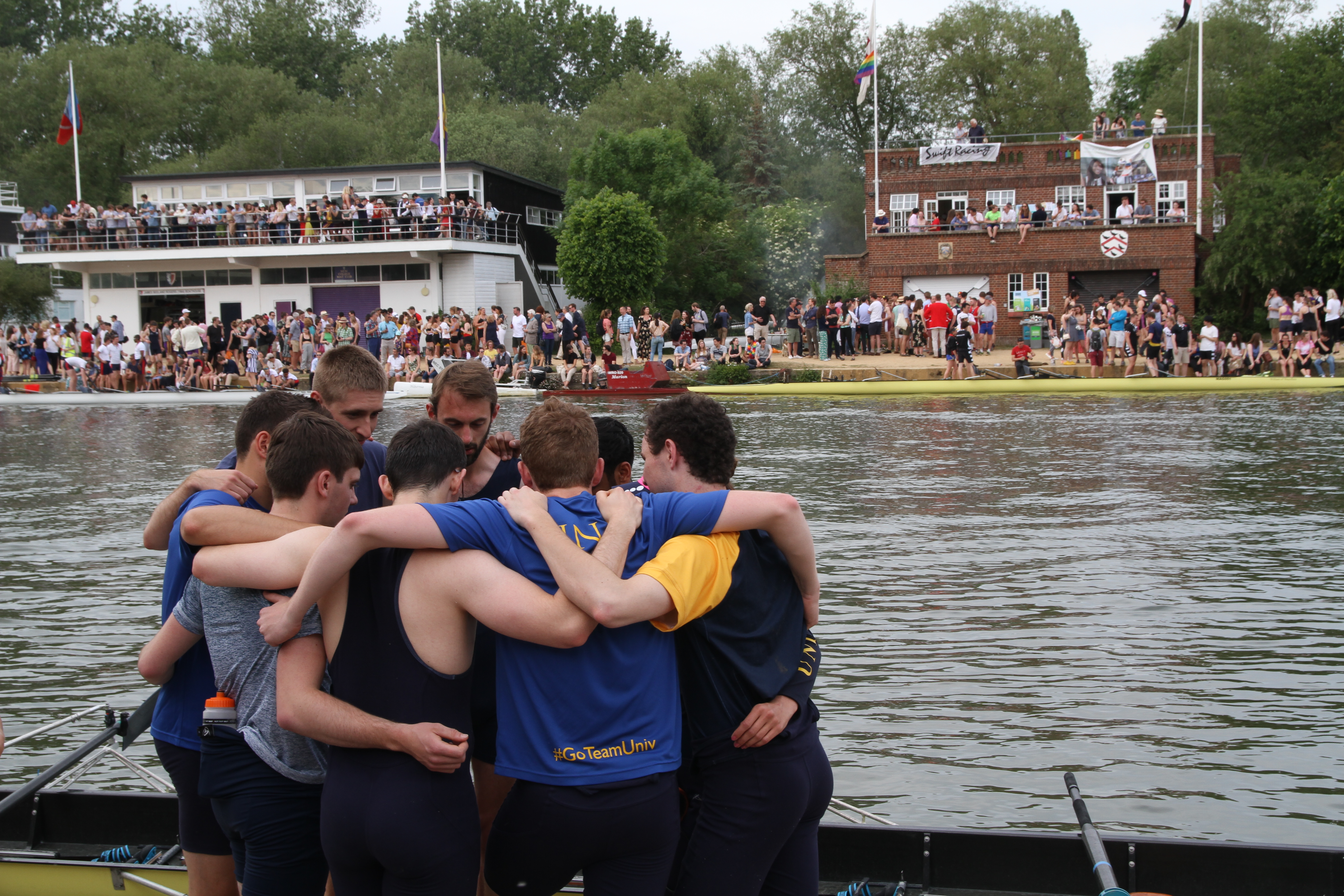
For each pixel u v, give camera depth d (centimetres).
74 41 6581
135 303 4341
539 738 295
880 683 749
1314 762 616
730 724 317
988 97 5450
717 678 315
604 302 3891
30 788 436
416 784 290
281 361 3438
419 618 291
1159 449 1742
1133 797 579
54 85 6069
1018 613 894
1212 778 600
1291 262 3538
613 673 295
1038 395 2739
